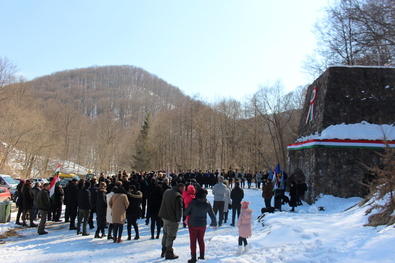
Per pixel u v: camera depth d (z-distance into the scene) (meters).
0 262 8.12
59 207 14.77
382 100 20.86
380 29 17.94
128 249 9.20
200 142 56.66
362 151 19.09
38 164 47.06
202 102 62.09
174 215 8.09
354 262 6.41
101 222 10.91
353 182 18.83
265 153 52.41
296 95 51.47
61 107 96.75
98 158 67.69
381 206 9.55
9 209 13.96
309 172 19.80
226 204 13.08
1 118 38.75
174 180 19.02
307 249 7.62
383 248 6.73
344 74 21.38
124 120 138.50
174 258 8.06
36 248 9.52
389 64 26.00
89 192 11.52
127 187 13.66
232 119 56.31
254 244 8.91
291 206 17.28
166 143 62.25
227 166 54.41
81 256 8.51
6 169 39.06
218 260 7.53
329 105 20.78
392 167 9.72
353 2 18.58
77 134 78.06
